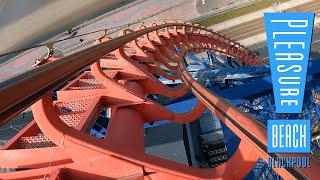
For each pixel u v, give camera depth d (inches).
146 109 784.3
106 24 4037.9
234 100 1691.7
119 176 457.1
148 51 1561.3
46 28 4303.6
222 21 3496.6
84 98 790.5
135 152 467.8
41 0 4503.0
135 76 1109.1
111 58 1230.9
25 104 324.5
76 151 467.5
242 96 1685.5
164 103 1996.8
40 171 460.1
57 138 464.4
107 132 627.8
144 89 1115.3
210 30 2618.1
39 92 363.9
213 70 1987.0
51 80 407.2
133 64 1128.8
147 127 1765.5
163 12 3853.3
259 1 3464.6
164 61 1587.1
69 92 810.8
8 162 517.7
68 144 466.3
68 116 695.7
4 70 4128.9
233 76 1931.6
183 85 1294.3
